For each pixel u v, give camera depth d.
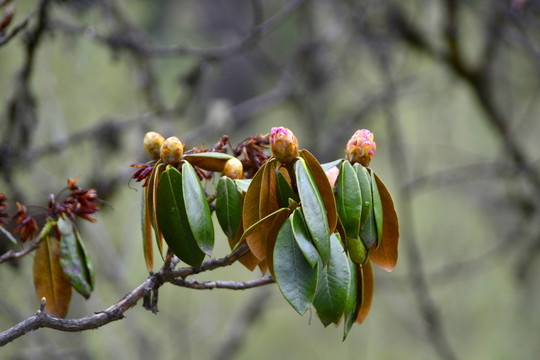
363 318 1.52
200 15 9.43
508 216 7.52
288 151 1.29
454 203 8.87
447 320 8.68
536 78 6.65
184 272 1.44
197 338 6.46
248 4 9.70
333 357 8.02
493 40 5.63
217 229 6.54
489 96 5.80
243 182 1.42
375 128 7.91
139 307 6.29
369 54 6.59
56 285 1.73
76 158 5.31
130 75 4.93
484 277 9.00
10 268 4.02
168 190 1.36
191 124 6.69
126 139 5.31
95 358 5.57
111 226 6.30
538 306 8.27
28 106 3.60
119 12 4.45
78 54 5.02
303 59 6.30
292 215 1.25
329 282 1.29
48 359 4.86
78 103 5.62
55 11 4.27
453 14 5.39
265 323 8.13
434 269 8.55
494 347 8.42
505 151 6.15
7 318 4.71
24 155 3.73
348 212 1.29
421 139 7.94
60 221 1.71
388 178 9.08
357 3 5.74
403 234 7.81
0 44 2.18
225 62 4.75
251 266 1.56
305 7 6.30
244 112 6.43
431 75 7.18
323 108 7.34
